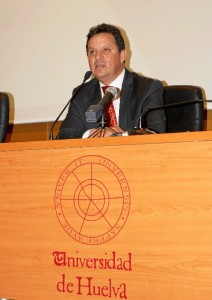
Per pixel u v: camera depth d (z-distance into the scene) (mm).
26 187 1604
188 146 1423
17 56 3941
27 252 1578
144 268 1429
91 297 1481
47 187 1576
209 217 1379
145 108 2639
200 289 1366
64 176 1557
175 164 1430
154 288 1413
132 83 2781
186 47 3420
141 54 3535
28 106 3887
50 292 1535
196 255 1380
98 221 1495
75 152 1551
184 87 2756
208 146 1402
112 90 2152
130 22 3584
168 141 1443
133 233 1451
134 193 1463
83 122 2809
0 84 3982
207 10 3373
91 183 1518
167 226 1419
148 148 1463
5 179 1635
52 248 1547
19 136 3951
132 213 1459
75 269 1510
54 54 3838
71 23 3795
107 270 1470
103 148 1515
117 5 3637
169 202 1425
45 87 3848
